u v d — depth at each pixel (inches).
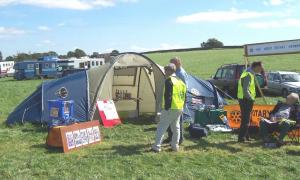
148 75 614.2
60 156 390.9
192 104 571.8
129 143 446.0
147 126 550.6
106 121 548.4
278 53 836.6
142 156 386.3
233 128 501.0
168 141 436.1
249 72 431.5
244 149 412.8
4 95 1183.6
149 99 629.0
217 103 604.1
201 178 325.7
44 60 2372.0
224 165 358.9
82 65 2400.3
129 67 589.0
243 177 327.3
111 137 477.1
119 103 619.5
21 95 1187.3
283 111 435.5
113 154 394.3
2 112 746.2
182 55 3582.7
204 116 506.9
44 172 340.5
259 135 456.4
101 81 561.0
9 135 491.8
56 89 557.9
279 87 976.3
